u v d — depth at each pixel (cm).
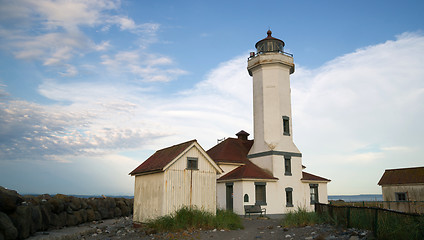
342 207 1535
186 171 1958
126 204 3241
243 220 2258
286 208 2889
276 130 3055
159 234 1592
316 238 1283
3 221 1309
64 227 2031
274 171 2916
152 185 1997
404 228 1076
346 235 1274
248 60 3338
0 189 1441
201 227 1700
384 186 3303
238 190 2719
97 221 2503
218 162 3002
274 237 1460
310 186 3162
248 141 3581
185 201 1917
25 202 1639
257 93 3225
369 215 1330
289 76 3262
